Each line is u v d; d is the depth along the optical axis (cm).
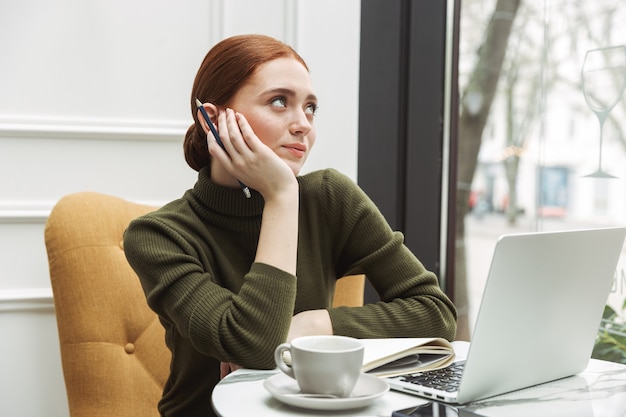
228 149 118
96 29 194
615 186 180
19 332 190
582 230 95
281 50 124
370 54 212
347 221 138
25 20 190
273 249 113
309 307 133
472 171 218
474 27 216
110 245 163
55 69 192
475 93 217
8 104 189
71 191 193
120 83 196
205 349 109
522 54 205
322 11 208
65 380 159
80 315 158
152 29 198
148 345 163
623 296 181
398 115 214
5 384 189
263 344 106
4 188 190
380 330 120
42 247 192
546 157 198
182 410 126
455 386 93
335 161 211
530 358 94
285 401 84
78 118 193
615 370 109
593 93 185
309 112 126
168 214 125
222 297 111
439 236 222
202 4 201
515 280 86
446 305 128
